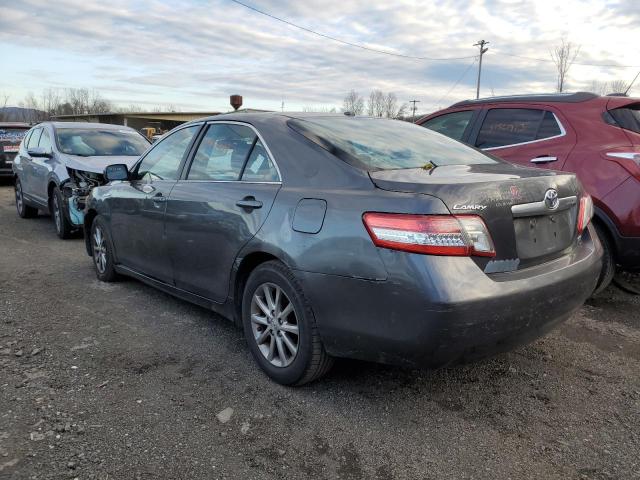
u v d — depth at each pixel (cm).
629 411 294
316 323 286
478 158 359
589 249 323
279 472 240
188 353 364
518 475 239
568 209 308
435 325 241
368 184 275
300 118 358
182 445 258
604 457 253
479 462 248
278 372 316
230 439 264
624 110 473
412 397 307
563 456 254
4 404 291
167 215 402
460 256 245
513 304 255
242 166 353
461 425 279
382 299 254
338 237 270
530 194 277
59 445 255
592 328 414
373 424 279
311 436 267
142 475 235
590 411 294
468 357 255
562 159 468
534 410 295
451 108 602
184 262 391
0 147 1503
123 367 341
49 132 862
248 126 362
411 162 315
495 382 326
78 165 737
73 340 384
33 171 873
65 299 478
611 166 435
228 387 316
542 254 285
